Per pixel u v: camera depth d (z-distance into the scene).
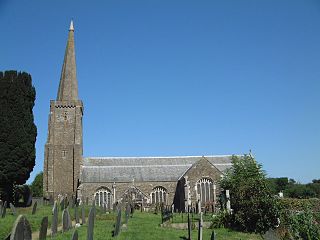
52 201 54.16
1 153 45.22
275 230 25.45
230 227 28.73
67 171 65.00
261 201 26.91
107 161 68.38
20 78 48.25
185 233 25.11
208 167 60.47
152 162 69.12
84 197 62.62
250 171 30.64
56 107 67.50
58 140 66.19
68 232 22.23
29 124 47.75
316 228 23.77
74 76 70.12
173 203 64.62
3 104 46.66
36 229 23.94
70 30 72.75
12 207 31.88
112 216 34.72
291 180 90.06
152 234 23.64
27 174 47.22
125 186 64.25
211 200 59.09
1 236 20.86
